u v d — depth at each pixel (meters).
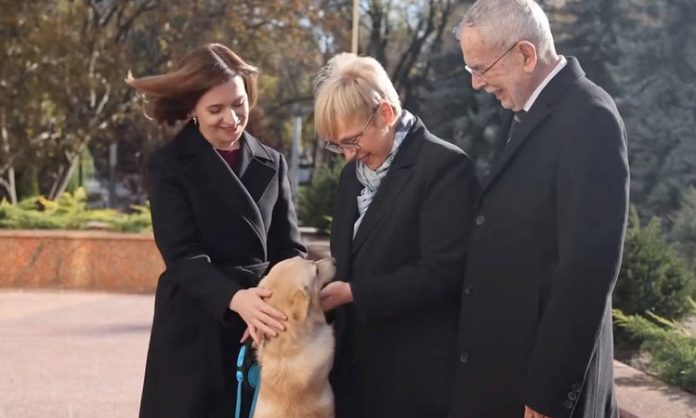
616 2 13.77
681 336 5.68
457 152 3.08
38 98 15.86
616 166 2.48
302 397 3.14
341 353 3.33
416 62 22.12
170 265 3.21
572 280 2.43
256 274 3.33
